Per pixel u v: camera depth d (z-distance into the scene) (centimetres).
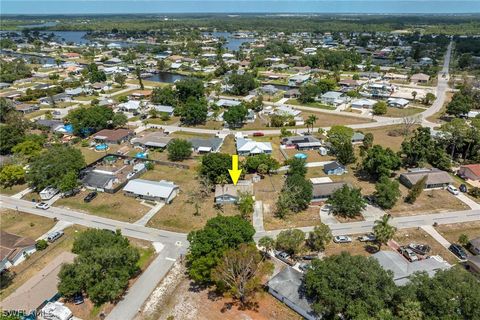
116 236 6284
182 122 14325
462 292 4550
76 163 9400
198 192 8975
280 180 9512
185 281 6141
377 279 4912
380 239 6469
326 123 14075
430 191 8950
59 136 12512
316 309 4903
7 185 9362
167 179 9669
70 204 8488
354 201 7688
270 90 18362
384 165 9188
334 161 10438
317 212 8056
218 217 6328
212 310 5522
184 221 7800
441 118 14462
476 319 4325
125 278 5669
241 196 8062
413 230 7381
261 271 5934
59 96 17350
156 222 7769
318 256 6594
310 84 17888
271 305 5619
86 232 6306
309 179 9469
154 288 5984
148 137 12119
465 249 6806
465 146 10725
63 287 5438
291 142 11738
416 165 10300
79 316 5400
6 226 7619
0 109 13975
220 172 9100
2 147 10950
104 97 17750
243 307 5575
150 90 18975
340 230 7400
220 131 13300
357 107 16038
